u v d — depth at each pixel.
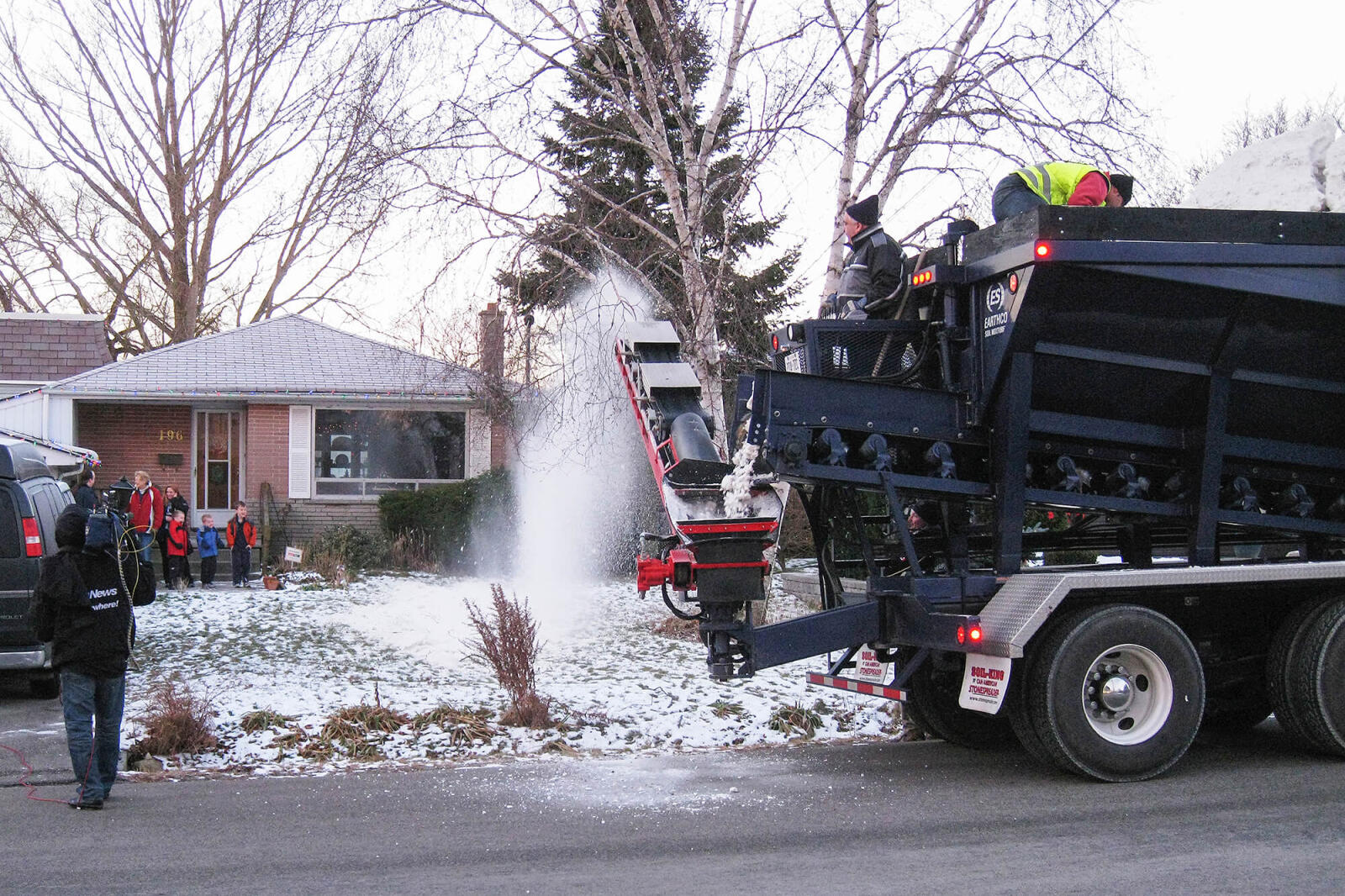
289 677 10.45
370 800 6.47
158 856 5.36
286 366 22.56
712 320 12.70
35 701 10.13
